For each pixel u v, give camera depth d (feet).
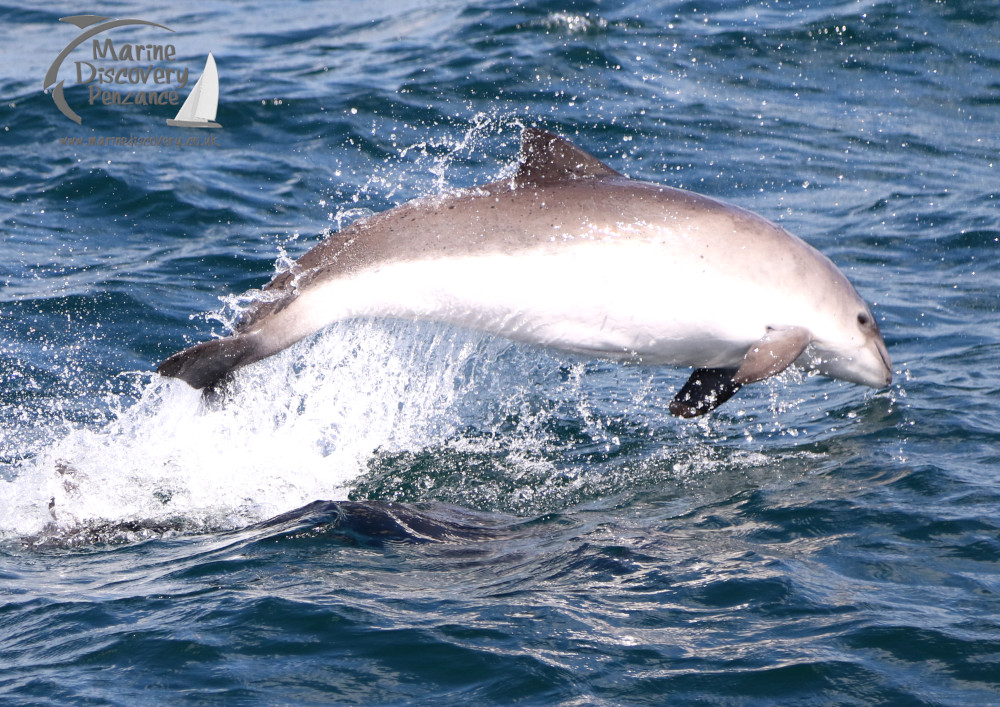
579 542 84.64
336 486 100.99
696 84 232.53
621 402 121.60
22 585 78.84
